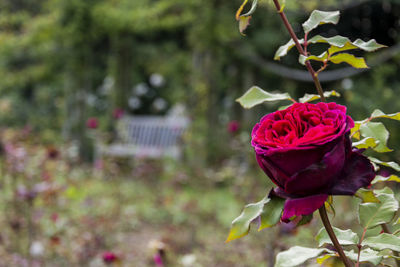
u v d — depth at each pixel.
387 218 0.67
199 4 6.88
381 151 0.76
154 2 8.79
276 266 0.64
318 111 0.58
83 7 8.23
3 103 9.59
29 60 11.93
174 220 5.04
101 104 14.06
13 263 3.06
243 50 7.70
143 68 14.07
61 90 13.74
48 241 3.43
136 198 5.89
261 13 6.67
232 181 6.15
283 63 8.72
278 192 0.56
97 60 13.54
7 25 8.96
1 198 3.88
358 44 0.70
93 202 4.95
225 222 4.85
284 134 0.57
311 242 2.68
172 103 14.11
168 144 9.03
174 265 3.26
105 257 2.66
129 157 7.63
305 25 0.74
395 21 8.76
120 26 8.48
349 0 6.12
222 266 3.50
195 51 7.52
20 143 4.52
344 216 3.17
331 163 0.51
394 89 7.28
